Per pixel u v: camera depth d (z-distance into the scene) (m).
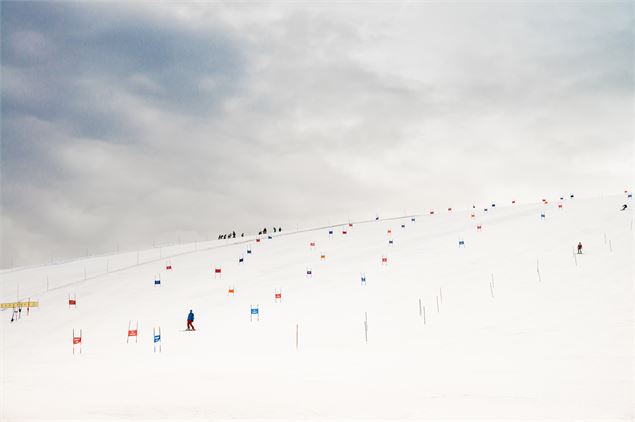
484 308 31.41
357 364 20.27
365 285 43.00
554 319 26.59
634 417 11.58
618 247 40.97
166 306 42.41
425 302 35.09
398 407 12.95
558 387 14.55
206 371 19.64
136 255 79.75
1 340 35.34
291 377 17.72
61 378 19.08
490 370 17.56
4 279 67.19
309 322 32.84
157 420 12.22
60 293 53.28
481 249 50.72
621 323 24.19
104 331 35.38
